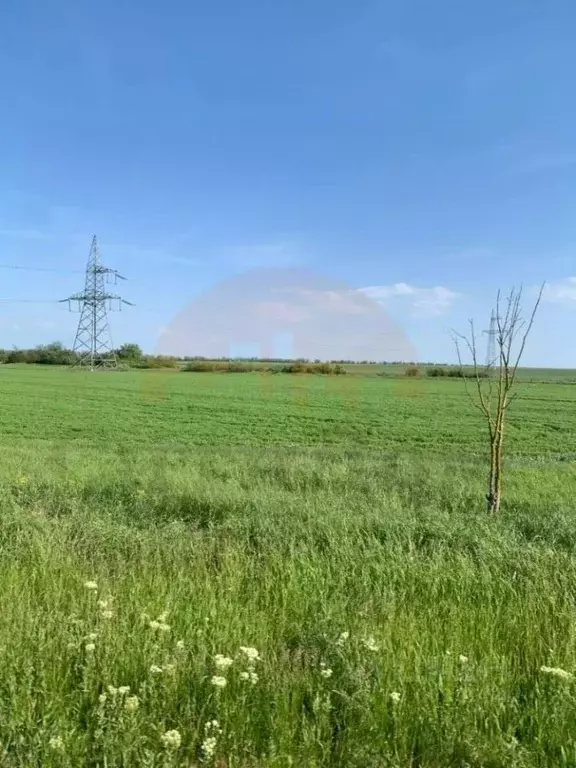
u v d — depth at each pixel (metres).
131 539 4.89
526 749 2.19
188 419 25.31
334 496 6.84
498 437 6.25
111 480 7.77
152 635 2.79
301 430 22.55
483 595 3.68
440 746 2.17
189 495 6.73
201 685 2.47
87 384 42.62
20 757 2.04
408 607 3.49
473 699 2.40
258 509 5.98
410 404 30.55
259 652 2.81
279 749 2.14
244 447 16.05
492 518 5.71
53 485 7.25
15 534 5.02
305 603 3.46
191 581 3.76
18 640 2.75
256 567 4.24
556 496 7.48
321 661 2.69
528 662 2.82
